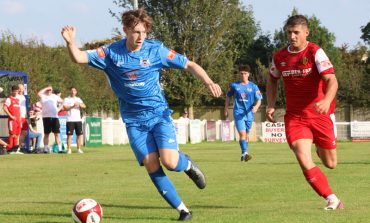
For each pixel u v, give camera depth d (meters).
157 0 58.75
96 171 17.48
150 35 58.25
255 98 21.28
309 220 8.16
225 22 59.03
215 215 8.85
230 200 10.95
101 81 56.91
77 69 54.22
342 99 60.34
